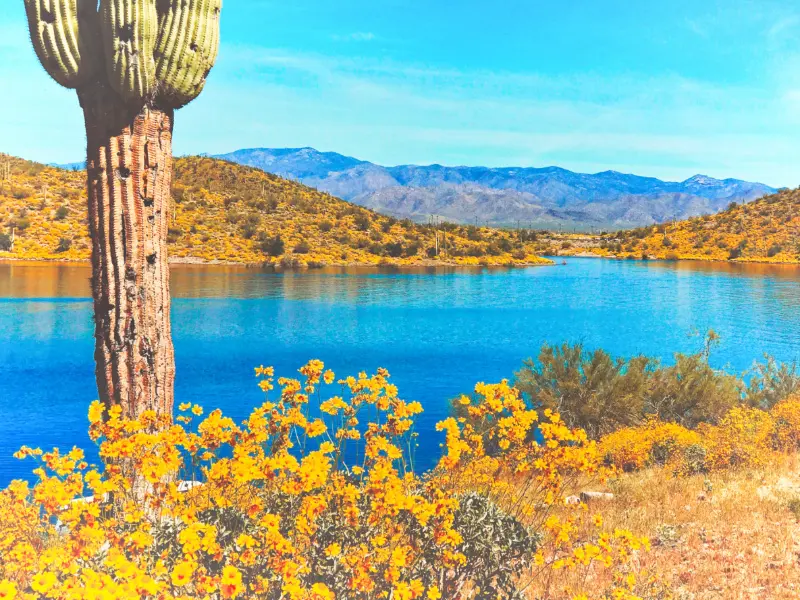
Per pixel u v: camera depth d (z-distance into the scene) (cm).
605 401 1385
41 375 2661
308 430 362
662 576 511
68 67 503
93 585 234
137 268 516
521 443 414
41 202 10894
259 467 311
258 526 306
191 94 534
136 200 515
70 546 281
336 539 319
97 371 526
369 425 390
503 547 375
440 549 347
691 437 1109
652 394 1523
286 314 5031
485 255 13100
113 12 490
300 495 323
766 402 1570
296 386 394
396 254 12162
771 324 4650
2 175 11812
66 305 4934
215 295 6250
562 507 681
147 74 501
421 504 325
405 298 6394
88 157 521
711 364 3097
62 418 1972
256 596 280
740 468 971
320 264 10800
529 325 4600
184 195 13288
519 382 1462
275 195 14650
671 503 771
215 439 341
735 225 16125
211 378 2647
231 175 15575
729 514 702
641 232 18400
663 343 3784
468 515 372
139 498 382
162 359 532
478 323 4703
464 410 1255
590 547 413
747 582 506
